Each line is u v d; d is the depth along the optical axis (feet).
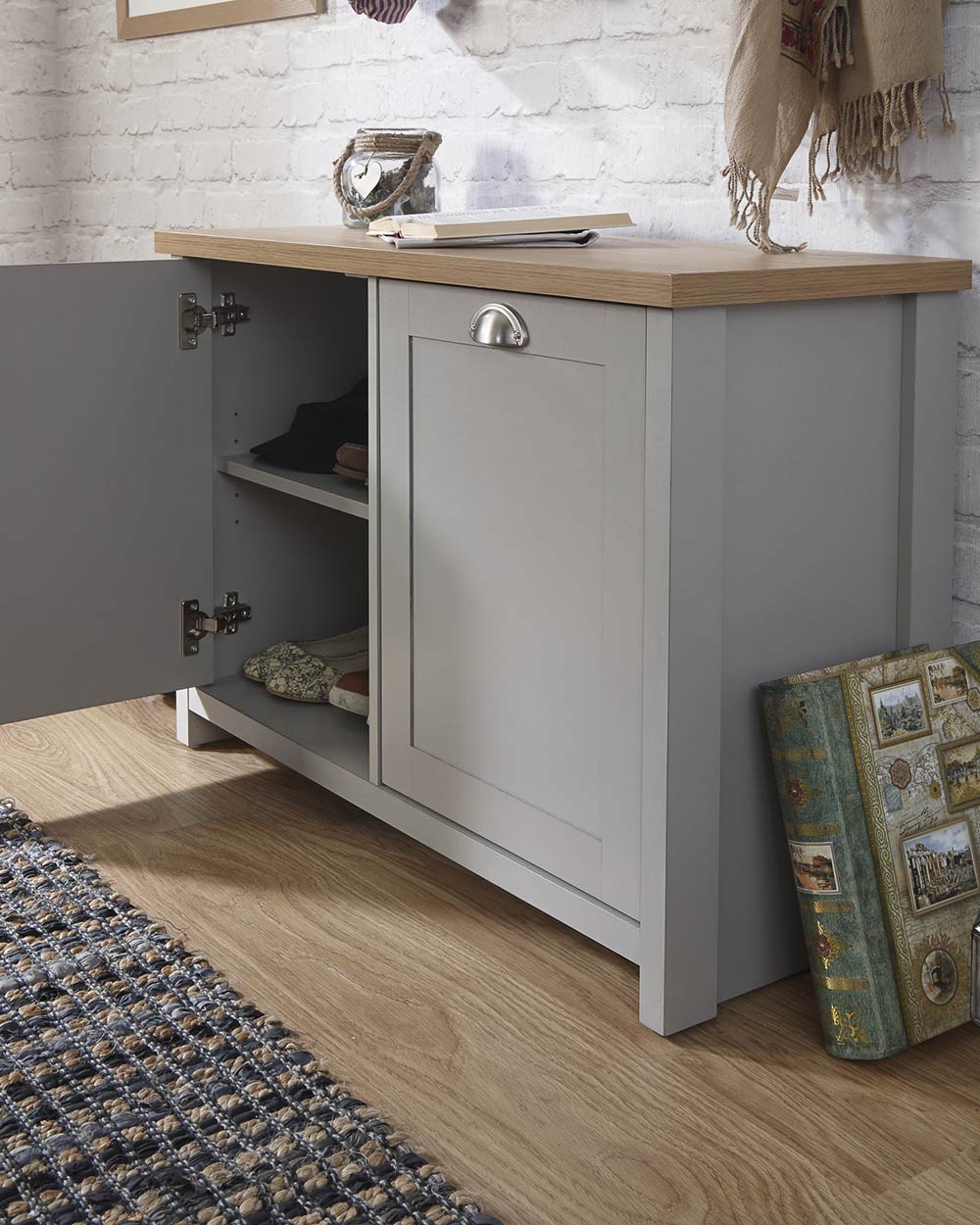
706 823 4.22
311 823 5.92
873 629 4.68
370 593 5.34
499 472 4.57
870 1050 4.11
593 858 4.44
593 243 5.24
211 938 4.91
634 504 4.04
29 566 5.86
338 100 7.57
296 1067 4.08
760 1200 3.56
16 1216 3.45
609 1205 3.54
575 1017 4.42
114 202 9.70
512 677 4.67
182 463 6.30
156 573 6.30
